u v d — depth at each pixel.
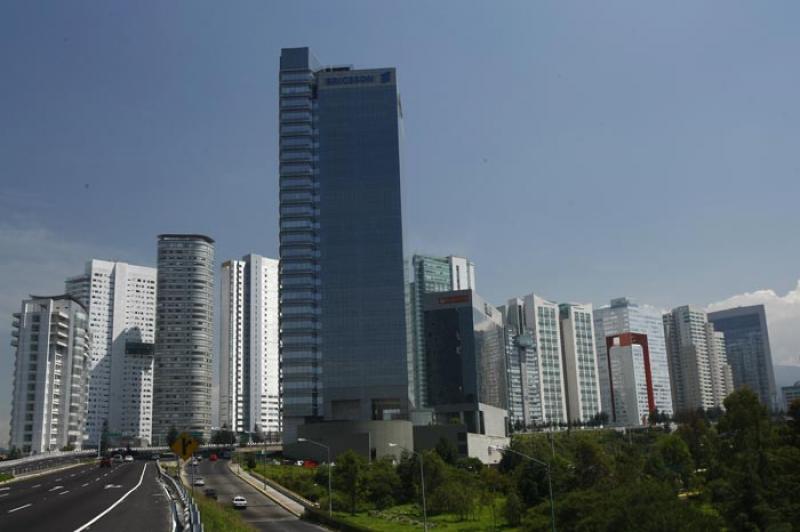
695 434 186.88
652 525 70.12
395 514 121.06
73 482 117.25
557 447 197.38
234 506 117.31
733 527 87.12
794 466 97.75
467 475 137.25
